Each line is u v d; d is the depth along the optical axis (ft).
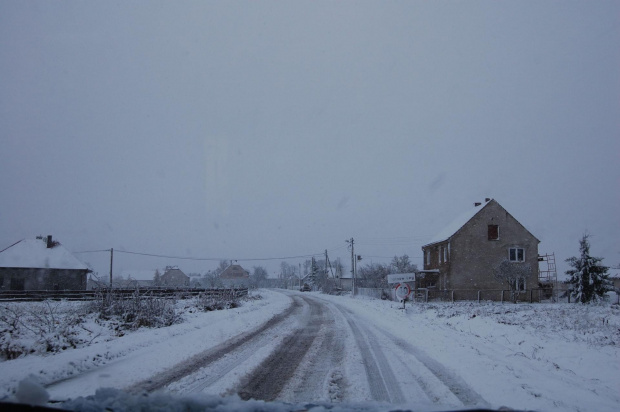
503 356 33.01
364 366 28.99
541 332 44.88
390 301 119.85
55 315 53.78
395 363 30.01
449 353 34.04
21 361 29.60
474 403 20.24
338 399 21.16
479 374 26.45
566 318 60.18
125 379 24.94
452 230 134.00
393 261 197.88
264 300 118.83
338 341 40.37
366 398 21.27
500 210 130.41
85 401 11.95
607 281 114.93
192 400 12.11
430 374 26.53
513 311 76.64
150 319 51.13
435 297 125.29
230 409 11.53
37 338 37.27
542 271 134.31
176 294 104.88
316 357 32.22
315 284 262.47
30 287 162.09
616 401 21.49
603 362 30.60
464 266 127.65
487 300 125.08
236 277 326.65
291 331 47.75
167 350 35.01
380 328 51.13
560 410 19.30
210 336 43.42
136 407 11.53
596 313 68.74
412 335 44.83
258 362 30.01
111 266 166.81
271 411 11.78
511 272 117.80
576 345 36.35
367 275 203.21
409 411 11.59
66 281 167.22
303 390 22.84
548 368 29.09
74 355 31.12
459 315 69.56
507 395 21.74
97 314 52.31
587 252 114.21
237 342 39.47
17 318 42.55
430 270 138.92
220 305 81.25
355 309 83.25
